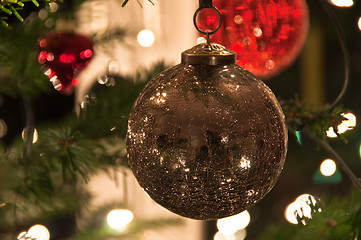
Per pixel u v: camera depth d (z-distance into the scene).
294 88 1.31
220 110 0.46
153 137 0.47
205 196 0.47
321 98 1.29
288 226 0.68
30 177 0.62
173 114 0.46
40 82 0.68
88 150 0.62
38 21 0.67
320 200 0.66
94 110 0.67
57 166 0.66
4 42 0.65
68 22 0.70
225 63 0.47
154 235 1.05
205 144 0.46
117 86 0.69
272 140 0.47
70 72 0.70
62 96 1.15
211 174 0.46
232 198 0.47
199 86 0.46
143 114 0.47
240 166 0.46
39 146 0.64
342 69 1.27
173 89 0.47
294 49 0.70
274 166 0.48
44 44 0.68
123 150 0.69
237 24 0.67
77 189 0.84
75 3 0.70
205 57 0.47
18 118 1.17
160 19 0.97
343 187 1.30
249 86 0.47
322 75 1.29
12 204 0.68
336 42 1.25
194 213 0.49
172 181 0.47
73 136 0.62
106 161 0.68
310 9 1.21
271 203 1.36
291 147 1.34
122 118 0.63
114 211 0.85
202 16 0.49
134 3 0.92
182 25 1.01
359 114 1.27
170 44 1.01
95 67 0.92
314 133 0.63
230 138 0.46
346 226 0.64
